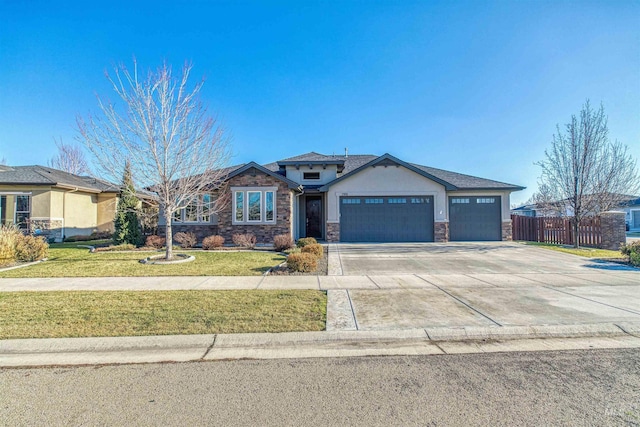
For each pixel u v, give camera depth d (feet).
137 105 36.81
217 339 15.24
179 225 56.95
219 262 36.50
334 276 29.19
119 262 36.50
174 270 31.78
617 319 17.42
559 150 52.60
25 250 37.29
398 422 9.27
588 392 10.87
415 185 59.21
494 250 47.19
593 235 50.06
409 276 29.12
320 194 65.16
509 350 14.49
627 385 11.34
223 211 55.06
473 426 9.07
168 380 11.93
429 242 58.13
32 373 12.58
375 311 19.11
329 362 13.38
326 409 9.96
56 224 61.87
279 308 19.35
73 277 28.96
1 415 9.78
